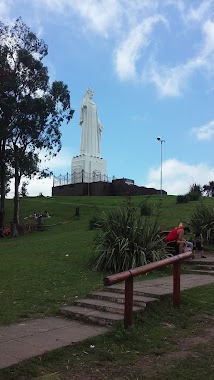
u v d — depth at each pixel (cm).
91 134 6075
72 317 750
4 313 776
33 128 3167
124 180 5631
